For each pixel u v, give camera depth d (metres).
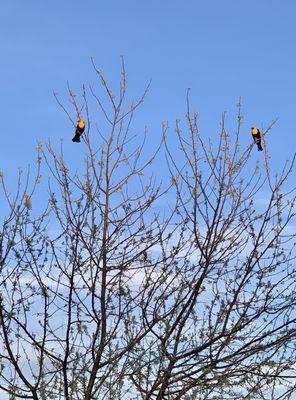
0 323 6.69
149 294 7.10
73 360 6.88
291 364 6.95
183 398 6.91
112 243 7.29
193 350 6.97
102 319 7.06
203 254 6.96
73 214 7.11
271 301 7.03
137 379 7.22
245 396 6.91
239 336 7.10
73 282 6.81
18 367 6.67
